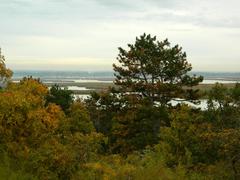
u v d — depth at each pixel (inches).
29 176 449.7
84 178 488.4
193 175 649.0
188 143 740.7
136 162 569.9
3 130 486.6
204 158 733.3
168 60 1373.0
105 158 565.6
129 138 1302.9
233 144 678.5
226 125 783.7
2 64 588.7
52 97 1178.6
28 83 565.3
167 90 1338.6
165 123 1157.7
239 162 685.3
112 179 486.3
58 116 576.4
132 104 1330.0
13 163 473.1
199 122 784.9
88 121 768.3
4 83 588.1
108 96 1374.3
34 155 478.3
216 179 679.1
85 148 530.0
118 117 1326.3
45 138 516.4
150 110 1241.4
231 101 796.6
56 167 480.7
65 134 585.6
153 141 1168.2
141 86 1354.6
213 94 806.5
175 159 699.4
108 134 1316.4
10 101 489.4
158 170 528.4
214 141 728.3
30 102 512.4
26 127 502.6
